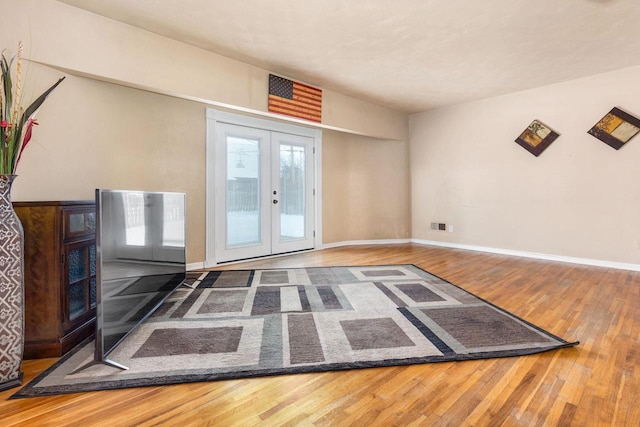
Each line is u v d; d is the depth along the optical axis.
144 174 3.49
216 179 4.17
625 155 3.90
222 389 1.53
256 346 1.96
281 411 1.38
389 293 3.02
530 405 1.41
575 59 3.64
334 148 5.75
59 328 1.88
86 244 2.14
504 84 4.45
